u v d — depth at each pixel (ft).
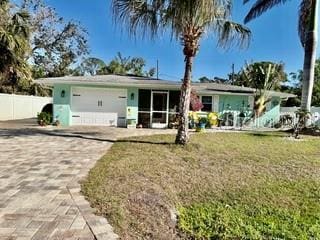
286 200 21.16
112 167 24.35
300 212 19.62
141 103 61.41
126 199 17.60
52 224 13.73
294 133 50.47
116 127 58.18
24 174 21.75
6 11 62.28
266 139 44.70
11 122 66.54
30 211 15.07
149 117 61.62
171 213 17.16
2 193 17.58
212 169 26.27
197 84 70.69
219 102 67.56
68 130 50.16
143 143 36.86
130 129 54.85
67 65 105.81
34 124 60.64
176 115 61.67
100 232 13.20
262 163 28.91
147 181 21.48
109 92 60.64
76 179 20.80
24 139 39.01
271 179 24.66
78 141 38.09
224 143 39.19
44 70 101.04
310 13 54.19
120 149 32.71
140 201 17.66
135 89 61.00
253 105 69.51
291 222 18.06
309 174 26.16
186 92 35.29
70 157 28.09
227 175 24.97
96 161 26.55
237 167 27.27
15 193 17.62
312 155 33.47
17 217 14.32
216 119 63.21
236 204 20.15
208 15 29.66
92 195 17.65
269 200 21.01
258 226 17.19
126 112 60.85
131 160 27.25
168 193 20.04
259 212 19.30
